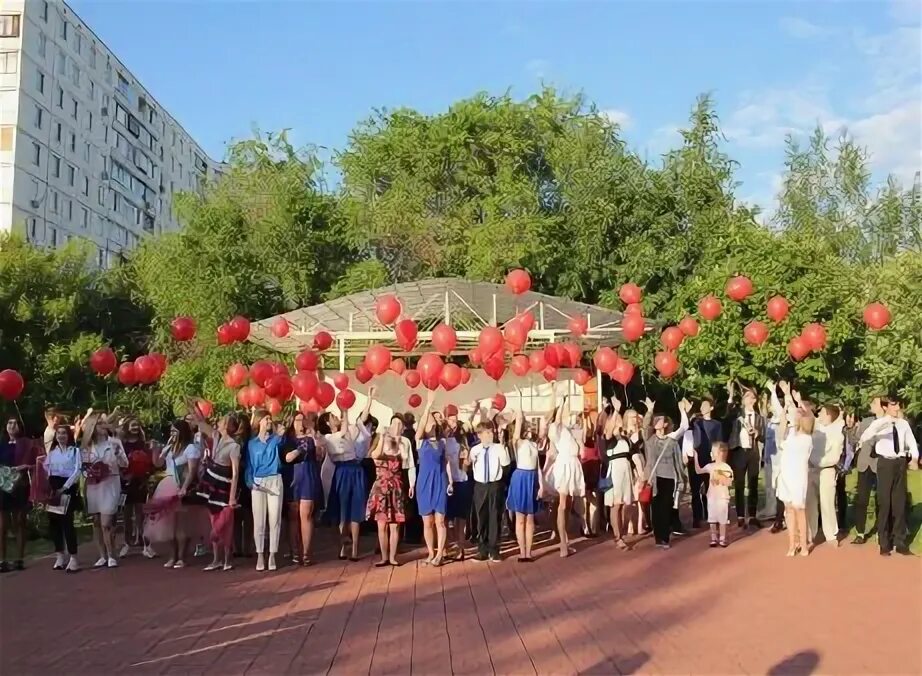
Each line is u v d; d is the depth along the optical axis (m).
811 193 30.34
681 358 18.30
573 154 24.69
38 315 20.36
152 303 23.95
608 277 22.56
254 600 8.40
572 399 18.39
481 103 26.34
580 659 6.25
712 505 11.61
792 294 17.38
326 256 23.89
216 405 20.31
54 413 11.02
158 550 11.73
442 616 7.64
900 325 17.17
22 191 42.31
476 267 21.47
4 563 10.22
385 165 26.42
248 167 24.47
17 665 6.25
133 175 57.97
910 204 29.41
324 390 10.83
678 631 7.06
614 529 11.57
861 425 12.59
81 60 49.09
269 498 10.10
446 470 10.55
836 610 7.77
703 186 23.12
